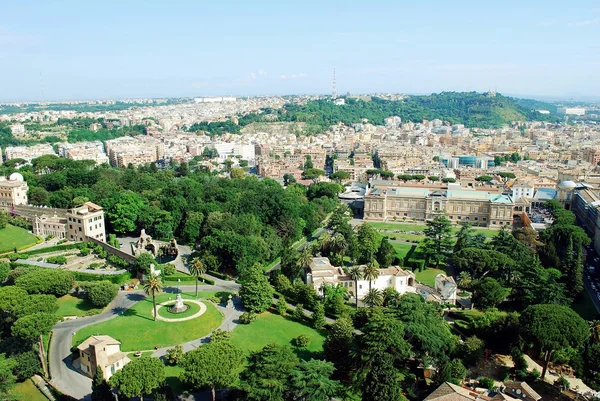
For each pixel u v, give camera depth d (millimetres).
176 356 188750
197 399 168125
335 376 185750
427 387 181875
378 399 160625
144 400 167250
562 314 187750
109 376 181000
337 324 195750
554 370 194375
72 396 169500
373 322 182500
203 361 161625
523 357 195125
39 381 179625
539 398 168500
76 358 191375
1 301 198125
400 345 174750
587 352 186375
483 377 185625
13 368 173875
